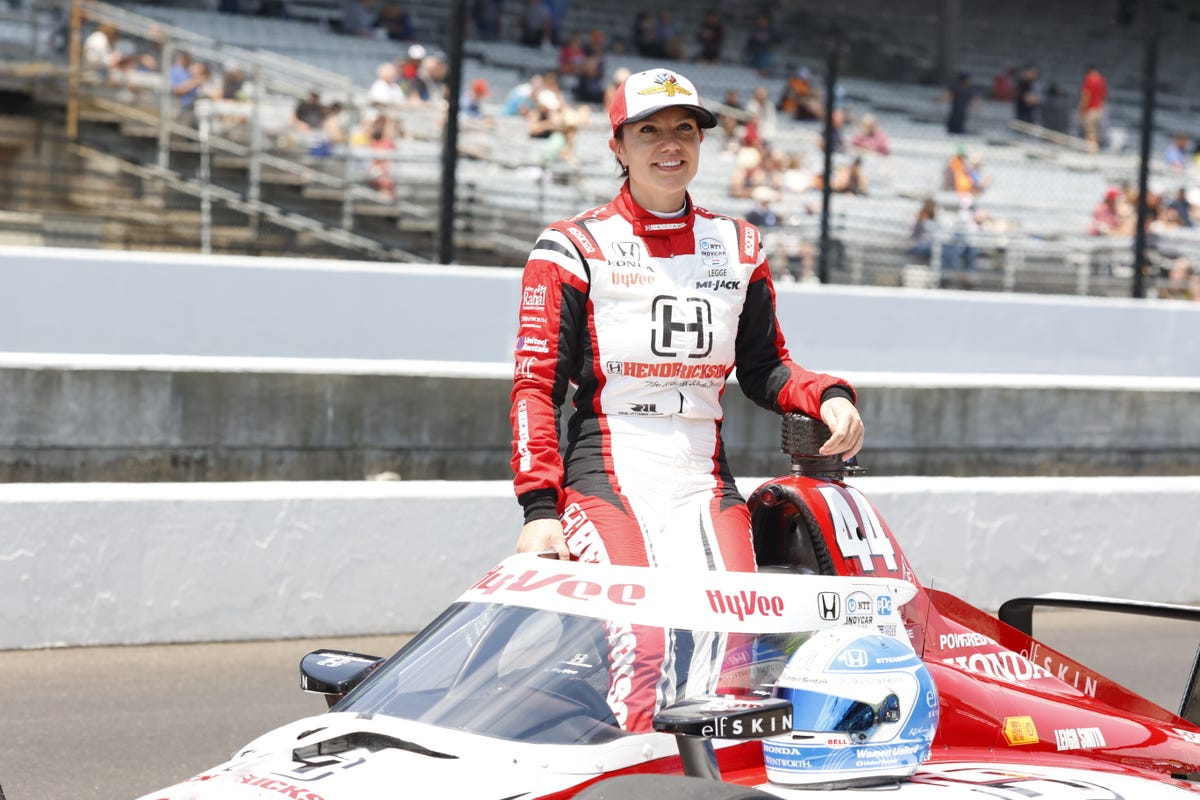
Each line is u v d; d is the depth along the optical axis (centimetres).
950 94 2297
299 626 845
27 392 920
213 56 1756
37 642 795
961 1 2473
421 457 1022
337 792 309
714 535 397
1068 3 2525
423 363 1027
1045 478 1038
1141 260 1555
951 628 423
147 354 1120
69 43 1792
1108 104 2502
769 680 347
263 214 1659
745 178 1872
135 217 1662
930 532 977
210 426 965
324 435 994
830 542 406
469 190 1714
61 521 797
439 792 311
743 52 2234
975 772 369
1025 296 1459
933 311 1415
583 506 399
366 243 1664
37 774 604
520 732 331
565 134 1841
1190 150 2503
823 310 1367
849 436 404
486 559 886
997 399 1183
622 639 344
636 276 409
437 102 1823
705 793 292
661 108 401
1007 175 2222
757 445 1100
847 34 2305
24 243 1689
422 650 363
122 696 722
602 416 411
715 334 413
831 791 337
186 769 616
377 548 860
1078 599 491
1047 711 420
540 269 409
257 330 1154
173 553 820
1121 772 392
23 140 1734
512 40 2100
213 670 775
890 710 344
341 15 2069
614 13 2177
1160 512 1040
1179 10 2580
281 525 841
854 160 1950
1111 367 1507
